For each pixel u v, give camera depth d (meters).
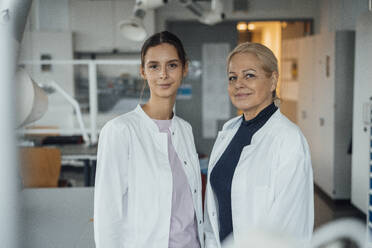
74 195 2.41
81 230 1.82
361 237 0.89
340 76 4.10
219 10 4.42
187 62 1.35
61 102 5.54
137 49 5.59
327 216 3.73
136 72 5.67
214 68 5.96
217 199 1.45
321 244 0.93
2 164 0.69
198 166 1.43
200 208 1.39
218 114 6.03
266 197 1.28
